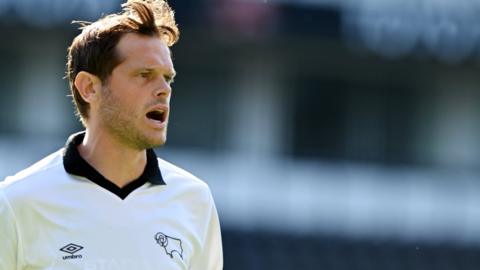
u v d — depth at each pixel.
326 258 59.09
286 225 60.81
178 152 61.28
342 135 63.03
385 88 63.09
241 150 62.00
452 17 61.00
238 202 61.22
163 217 13.63
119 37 13.42
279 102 62.41
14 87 59.78
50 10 57.47
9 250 13.25
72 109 60.06
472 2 61.19
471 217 62.69
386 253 59.91
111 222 13.38
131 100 13.35
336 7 59.97
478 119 63.78
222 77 61.53
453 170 63.72
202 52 60.72
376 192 62.75
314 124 62.84
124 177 13.58
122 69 13.38
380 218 62.00
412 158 63.38
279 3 59.38
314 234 60.53
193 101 61.34
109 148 13.52
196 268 13.98
